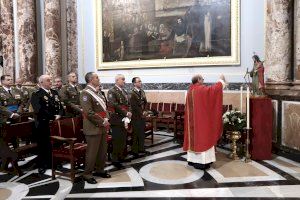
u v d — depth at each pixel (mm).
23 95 8836
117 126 5965
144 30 9930
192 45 9203
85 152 5250
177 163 6152
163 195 4512
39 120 5555
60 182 5125
